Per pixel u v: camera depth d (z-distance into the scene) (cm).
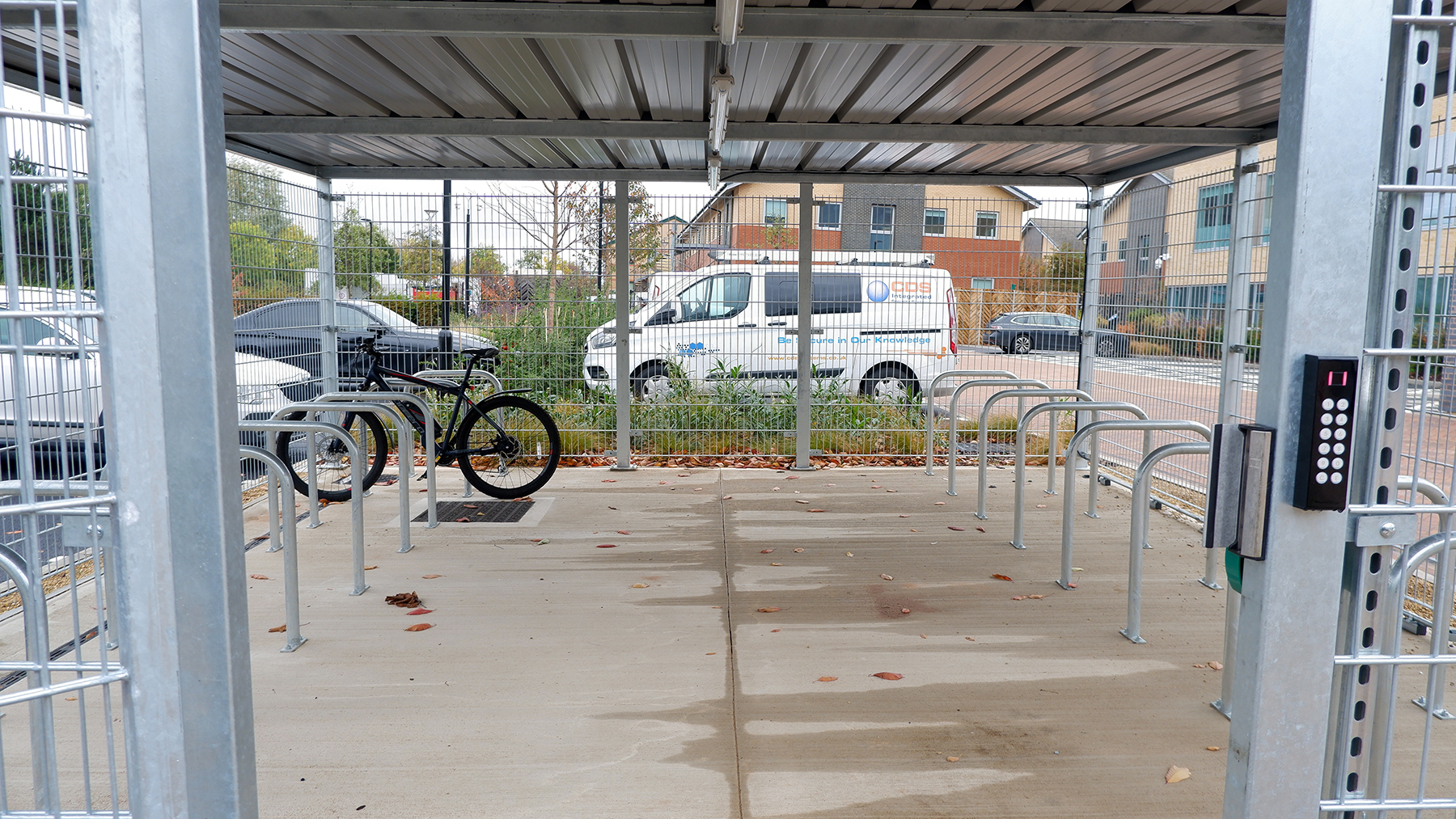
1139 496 335
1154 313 605
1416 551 140
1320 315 125
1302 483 126
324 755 251
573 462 714
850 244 720
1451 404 171
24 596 156
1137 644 338
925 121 514
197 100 123
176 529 129
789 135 512
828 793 233
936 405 750
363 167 656
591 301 688
